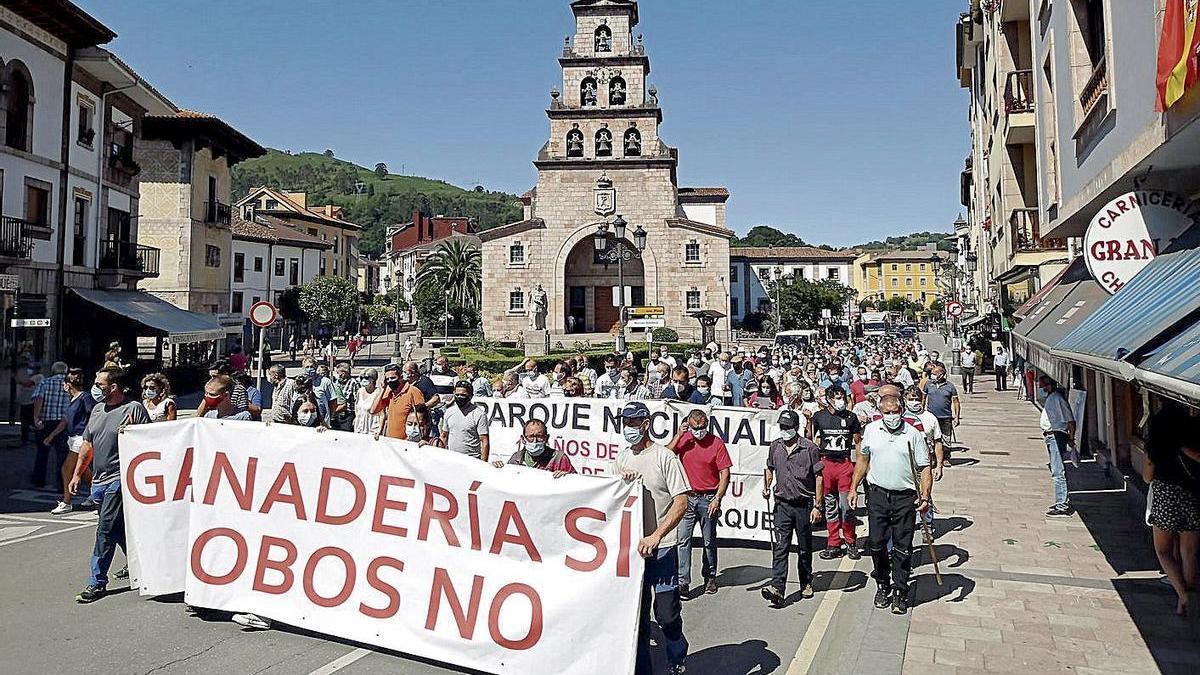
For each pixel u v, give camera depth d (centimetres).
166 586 728
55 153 2464
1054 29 1212
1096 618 693
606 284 5884
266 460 684
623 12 5603
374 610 625
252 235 5900
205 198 3891
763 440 997
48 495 1266
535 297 5428
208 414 967
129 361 2728
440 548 607
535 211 5603
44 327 2362
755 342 6581
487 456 1030
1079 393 1488
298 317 6134
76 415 1174
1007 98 2064
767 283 8462
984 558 891
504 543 582
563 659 553
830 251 10519
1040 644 636
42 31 2386
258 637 665
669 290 5500
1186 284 652
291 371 3847
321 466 662
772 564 877
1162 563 711
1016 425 2105
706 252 5481
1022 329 1352
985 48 2973
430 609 603
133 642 650
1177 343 522
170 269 3666
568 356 3506
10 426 1970
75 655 621
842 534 988
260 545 678
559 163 5538
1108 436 1370
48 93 2427
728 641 680
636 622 536
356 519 642
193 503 710
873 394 1567
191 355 3406
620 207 5528
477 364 3238
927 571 850
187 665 604
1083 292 1166
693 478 816
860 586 837
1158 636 647
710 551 823
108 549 762
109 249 2820
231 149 4081
